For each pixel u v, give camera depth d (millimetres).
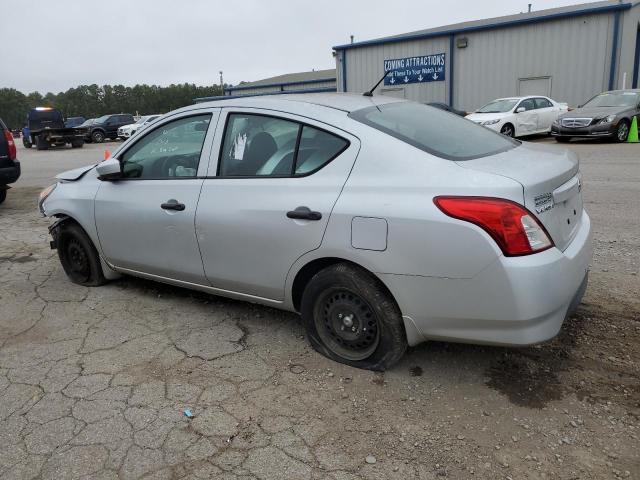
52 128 26750
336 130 3131
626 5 19672
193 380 3209
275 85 44812
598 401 2834
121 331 3906
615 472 2344
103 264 4672
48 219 7973
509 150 3303
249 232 3389
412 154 2900
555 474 2354
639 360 3189
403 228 2764
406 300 2869
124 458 2545
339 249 2998
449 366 3238
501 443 2559
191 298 4477
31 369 3404
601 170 9969
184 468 2465
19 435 2742
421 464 2443
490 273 2600
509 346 2703
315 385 3100
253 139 3486
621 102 15539
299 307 3479
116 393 3094
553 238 2748
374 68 26297
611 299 4020
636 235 5641
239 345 3625
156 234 3965
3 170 8156
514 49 22344
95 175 4562
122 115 34312
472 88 23750
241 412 2873
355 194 2953
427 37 24234
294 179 3230
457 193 2668
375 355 3141
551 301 2611
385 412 2832
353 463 2463
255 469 2443
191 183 3748
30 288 4875
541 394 2924
